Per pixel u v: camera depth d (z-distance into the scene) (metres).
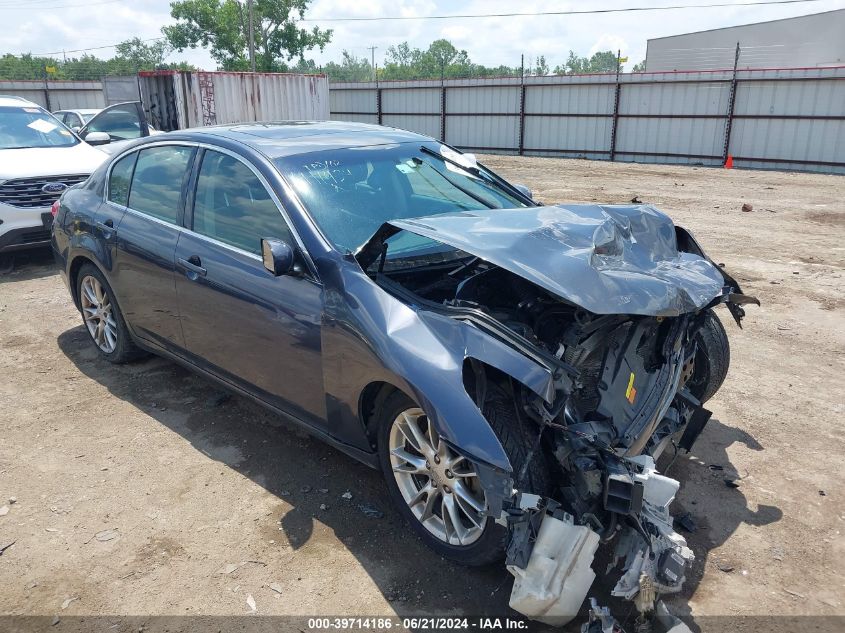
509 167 21.28
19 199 7.51
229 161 3.89
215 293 3.79
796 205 13.24
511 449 2.64
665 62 39.03
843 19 32.56
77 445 4.05
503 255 2.83
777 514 3.40
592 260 2.96
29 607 2.81
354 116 30.73
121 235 4.49
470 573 3.01
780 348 5.57
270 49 51.75
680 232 3.86
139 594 2.88
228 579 2.97
